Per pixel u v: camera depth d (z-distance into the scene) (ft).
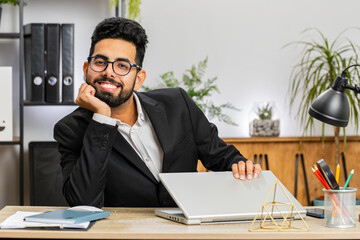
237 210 4.71
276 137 10.03
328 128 10.82
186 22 10.72
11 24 10.51
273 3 10.85
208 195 4.79
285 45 10.87
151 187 5.70
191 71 10.50
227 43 10.80
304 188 10.10
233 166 5.22
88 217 4.46
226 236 4.04
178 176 4.94
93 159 5.18
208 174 5.08
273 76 10.86
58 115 10.68
